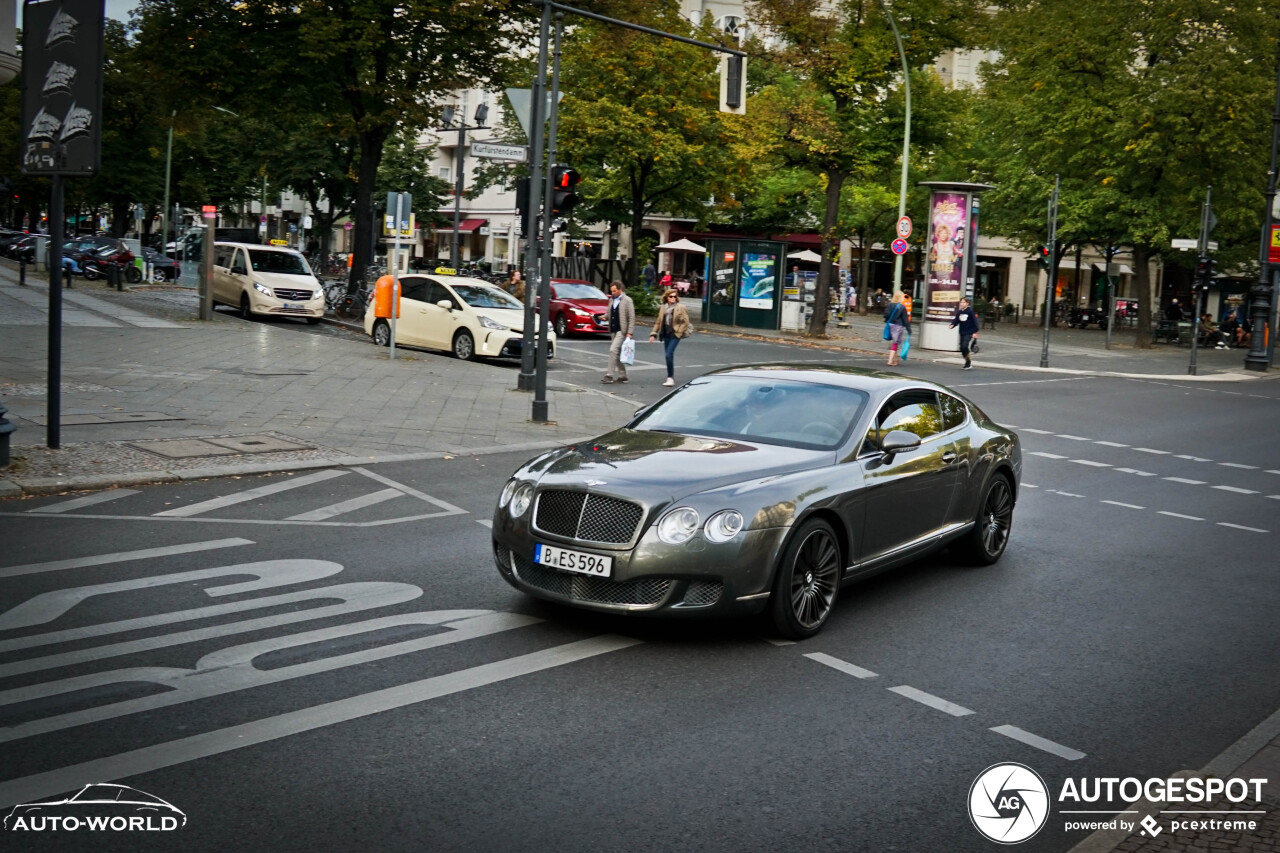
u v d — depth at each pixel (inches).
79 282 1596.9
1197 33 1449.3
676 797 175.0
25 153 432.1
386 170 2325.3
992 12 1691.7
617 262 1809.8
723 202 1673.2
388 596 279.7
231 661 228.7
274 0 1149.1
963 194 1318.9
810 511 258.7
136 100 2159.2
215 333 970.1
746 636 262.2
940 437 322.3
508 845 157.1
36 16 419.5
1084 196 1588.3
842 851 160.4
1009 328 1975.9
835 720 211.5
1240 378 1197.7
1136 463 593.9
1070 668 251.0
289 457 459.2
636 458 268.2
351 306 1253.1
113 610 259.6
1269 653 269.6
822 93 1389.0
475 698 214.2
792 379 313.1
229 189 2578.7
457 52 1192.8
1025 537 398.0
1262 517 458.3
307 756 184.4
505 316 912.3
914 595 309.6
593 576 245.8
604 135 1457.9
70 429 487.8
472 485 432.5
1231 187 1441.9
